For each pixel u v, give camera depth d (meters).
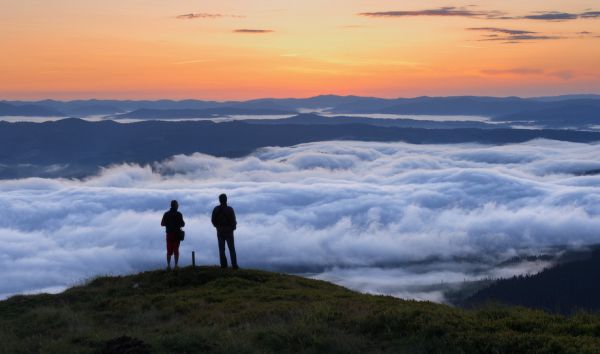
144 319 16.45
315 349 12.06
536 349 11.27
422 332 12.62
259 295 18.81
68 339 13.65
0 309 19.66
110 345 12.64
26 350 13.12
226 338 12.81
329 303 16.52
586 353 10.78
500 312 14.19
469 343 11.77
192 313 16.67
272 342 12.62
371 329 13.31
